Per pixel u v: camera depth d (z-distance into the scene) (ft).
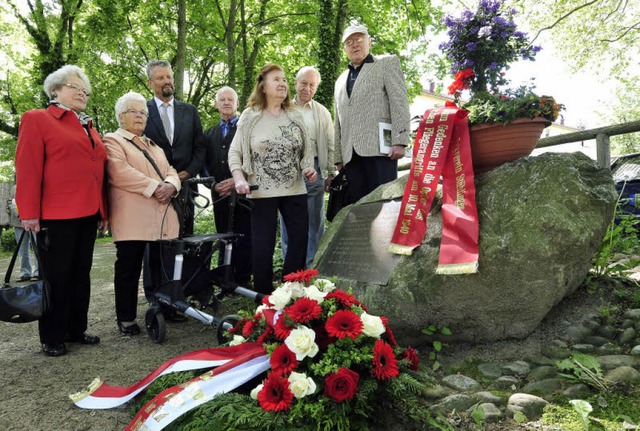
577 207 8.41
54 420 7.91
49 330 11.10
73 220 11.16
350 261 11.32
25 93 52.54
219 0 48.55
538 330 9.07
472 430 6.57
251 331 8.30
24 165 10.63
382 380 7.01
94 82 50.93
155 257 13.29
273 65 12.07
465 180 8.98
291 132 12.21
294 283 7.98
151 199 12.42
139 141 13.03
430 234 9.42
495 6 9.75
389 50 42.65
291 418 6.27
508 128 8.89
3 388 9.26
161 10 47.52
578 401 6.33
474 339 9.02
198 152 15.39
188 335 12.45
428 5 38.78
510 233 8.30
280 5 47.11
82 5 47.24
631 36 50.49
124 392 8.46
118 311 12.66
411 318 9.23
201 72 59.11
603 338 8.66
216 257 20.18
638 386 7.05
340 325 7.03
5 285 10.35
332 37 27.14
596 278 10.64
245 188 11.80
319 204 15.90
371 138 13.32
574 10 45.29
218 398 6.99
